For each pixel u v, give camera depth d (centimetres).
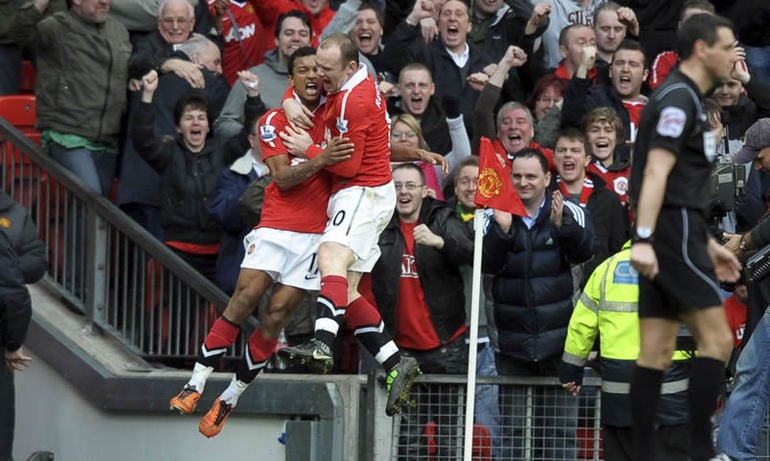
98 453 3491
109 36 3872
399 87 3931
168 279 3525
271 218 2973
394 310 3334
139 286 3547
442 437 3259
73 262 3594
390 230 3359
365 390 3325
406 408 3269
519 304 3206
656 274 2350
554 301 3203
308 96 2945
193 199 3644
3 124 3638
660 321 2405
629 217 3500
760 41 4369
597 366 3431
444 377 3250
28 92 4400
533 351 3198
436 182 3688
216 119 3903
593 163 3644
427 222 3375
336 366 3488
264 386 3322
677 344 3011
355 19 4119
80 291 3591
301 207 2959
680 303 2347
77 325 3575
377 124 2884
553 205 3167
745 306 3331
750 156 3419
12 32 3909
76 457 3500
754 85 4122
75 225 3594
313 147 2908
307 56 2944
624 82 3903
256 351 3016
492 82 3803
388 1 4575
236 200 3519
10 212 3334
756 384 2956
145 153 3641
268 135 2931
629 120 3900
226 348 3023
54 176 3597
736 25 4356
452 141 3812
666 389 3028
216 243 3669
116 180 3916
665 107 2297
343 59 2847
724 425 2997
